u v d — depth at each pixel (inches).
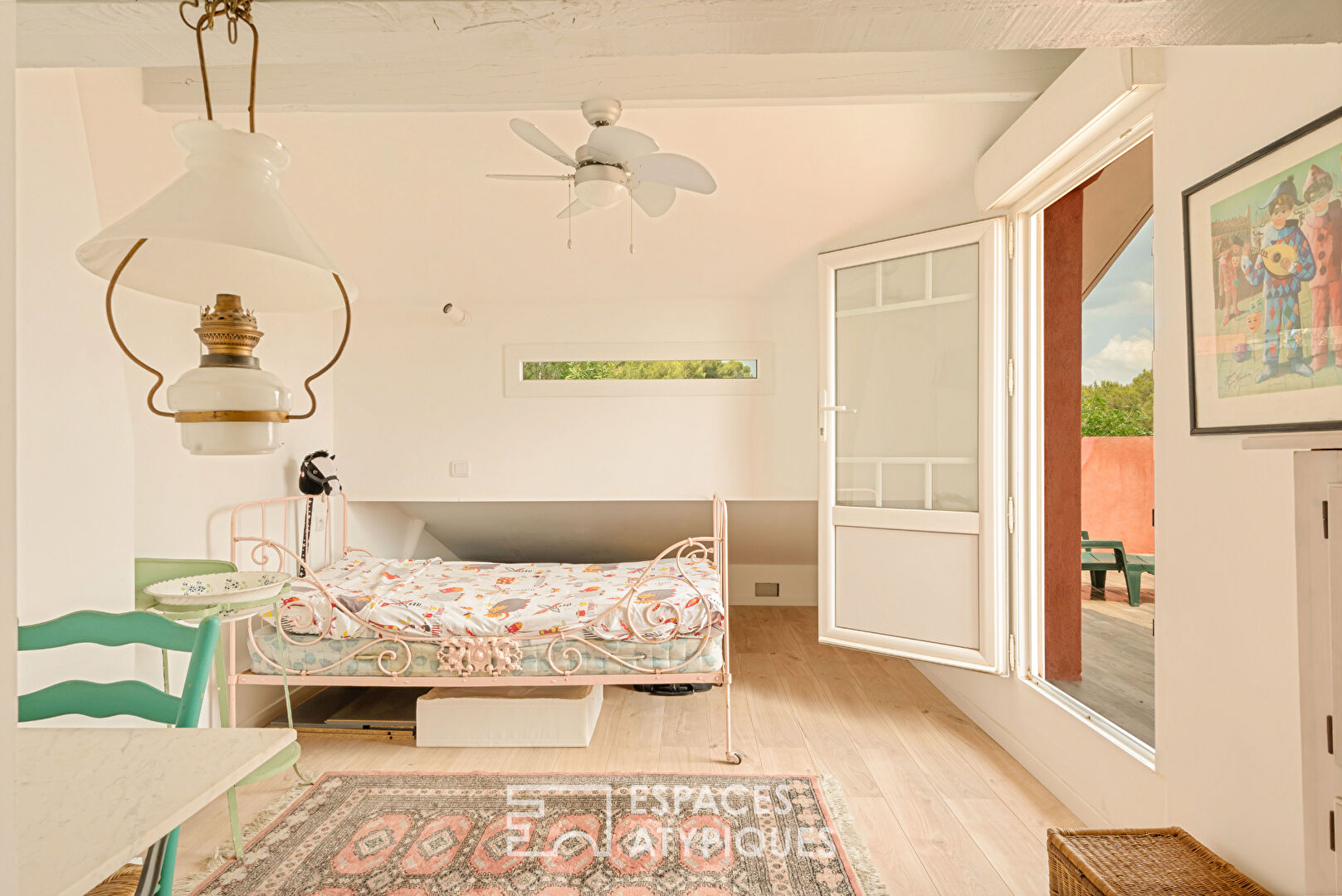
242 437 36.8
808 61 98.8
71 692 49.9
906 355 130.8
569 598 124.2
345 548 162.2
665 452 166.6
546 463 167.5
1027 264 113.7
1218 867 64.9
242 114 113.2
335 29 35.0
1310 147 56.7
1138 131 84.2
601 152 84.5
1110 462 136.3
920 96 100.7
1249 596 64.7
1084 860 66.0
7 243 16.2
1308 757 41.1
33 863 30.9
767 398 165.0
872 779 104.5
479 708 118.0
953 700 136.9
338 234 142.8
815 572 218.2
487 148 124.0
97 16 34.4
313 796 99.7
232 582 92.9
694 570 139.4
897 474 132.1
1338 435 38.2
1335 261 54.5
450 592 128.2
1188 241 71.5
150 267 38.1
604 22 33.9
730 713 112.3
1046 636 112.5
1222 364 67.1
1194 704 72.1
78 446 78.5
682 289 161.6
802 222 141.5
